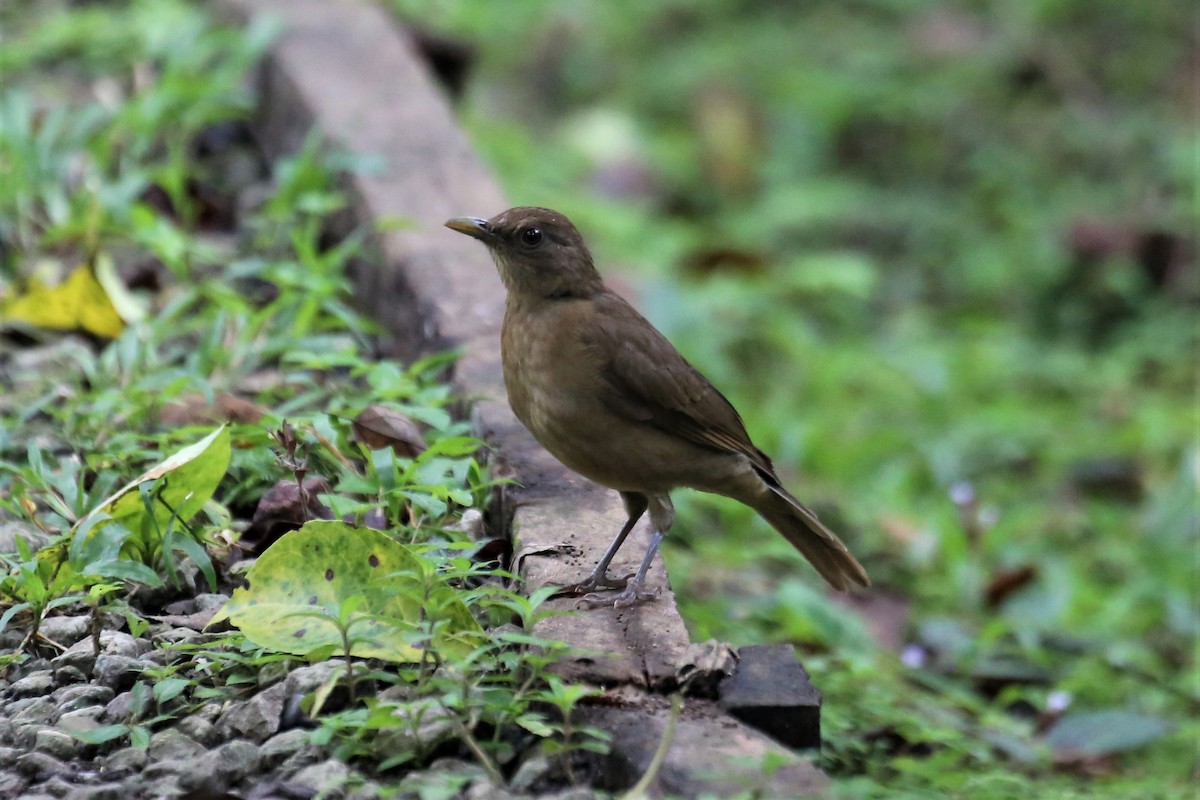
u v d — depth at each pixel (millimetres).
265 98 14578
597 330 8055
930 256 21344
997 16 25812
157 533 7945
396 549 7184
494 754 6660
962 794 8711
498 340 10242
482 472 9125
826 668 10227
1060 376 18297
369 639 6848
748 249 19766
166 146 13906
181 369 9969
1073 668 11789
